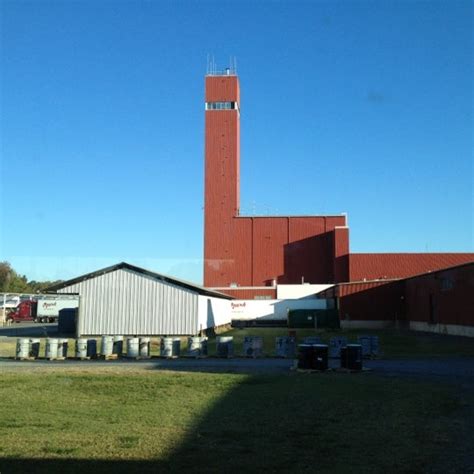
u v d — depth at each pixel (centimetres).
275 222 8438
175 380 1709
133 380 1711
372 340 2508
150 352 2866
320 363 1995
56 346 2534
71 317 4791
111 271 3947
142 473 755
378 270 7356
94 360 2495
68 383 1641
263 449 893
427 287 5016
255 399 1370
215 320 4975
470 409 1245
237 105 8712
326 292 7006
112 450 870
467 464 812
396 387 1579
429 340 3759
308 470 780
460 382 1697
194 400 1354
